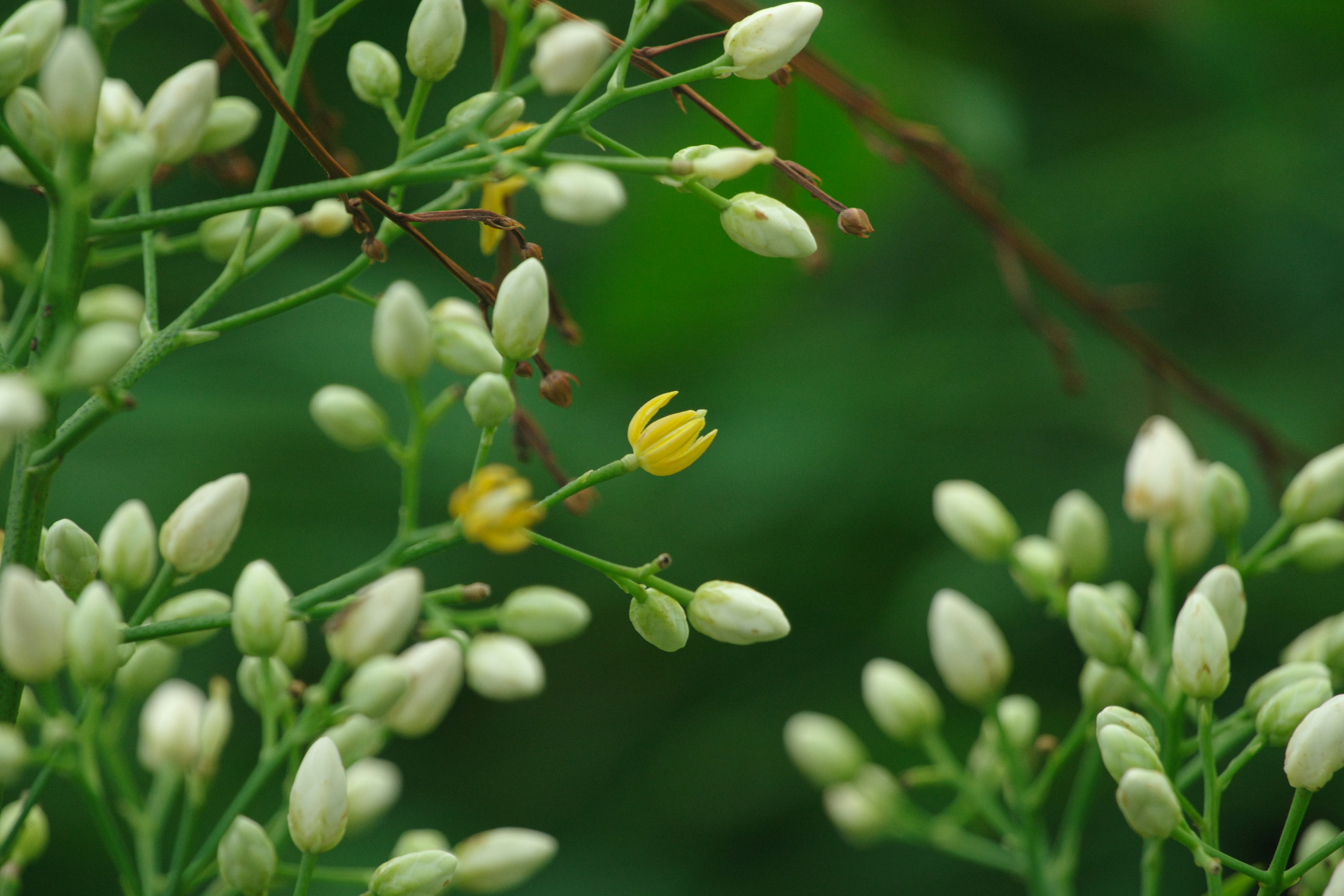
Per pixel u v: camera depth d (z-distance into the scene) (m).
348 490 0.55
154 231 0.33
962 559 0.55
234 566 0.52
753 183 0.43
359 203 0.33
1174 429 0.37
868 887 0.59
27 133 0.32
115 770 0.35
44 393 0.31
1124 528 0.56
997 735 0.38
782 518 0.58
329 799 0.33
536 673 0.34
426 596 0.33
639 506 0.59
